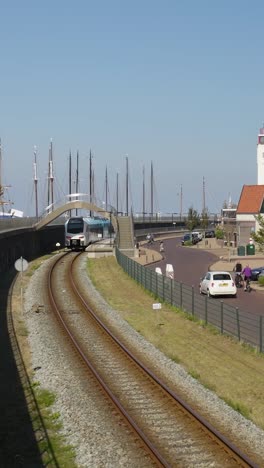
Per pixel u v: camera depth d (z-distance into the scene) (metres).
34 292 40.88
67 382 18.66
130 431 13.83
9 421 15.30
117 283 46.25
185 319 29.67
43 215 74.62
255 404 16.11
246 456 11.84
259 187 86.50
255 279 45.44
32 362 21.72
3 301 37.03
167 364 20.72
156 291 38.12
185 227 157.88
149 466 11.80
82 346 23.97
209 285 36.53
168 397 16.31
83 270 54.91
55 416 15.36
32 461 12.61
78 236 75.12
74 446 13.22
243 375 19.00
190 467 11.65
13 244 59.00
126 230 76.81
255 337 22.97
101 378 18.70
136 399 16.39
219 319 26.02
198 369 20.02
